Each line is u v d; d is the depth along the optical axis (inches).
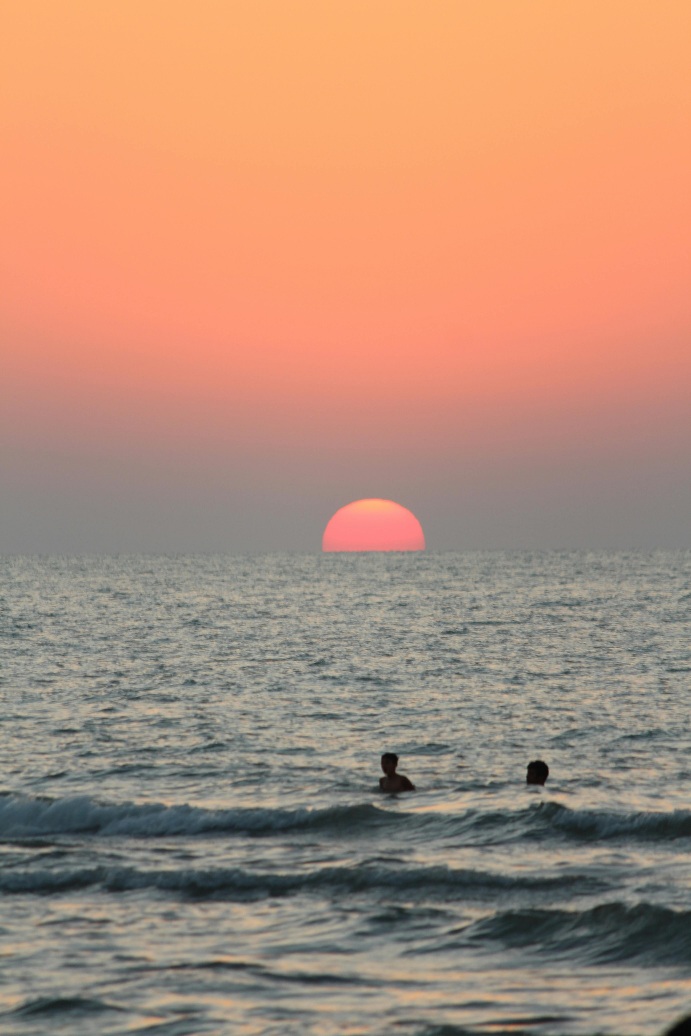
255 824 2314.2
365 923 1716.3
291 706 4370.1
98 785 2810.0
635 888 1862.7
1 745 3408.0
